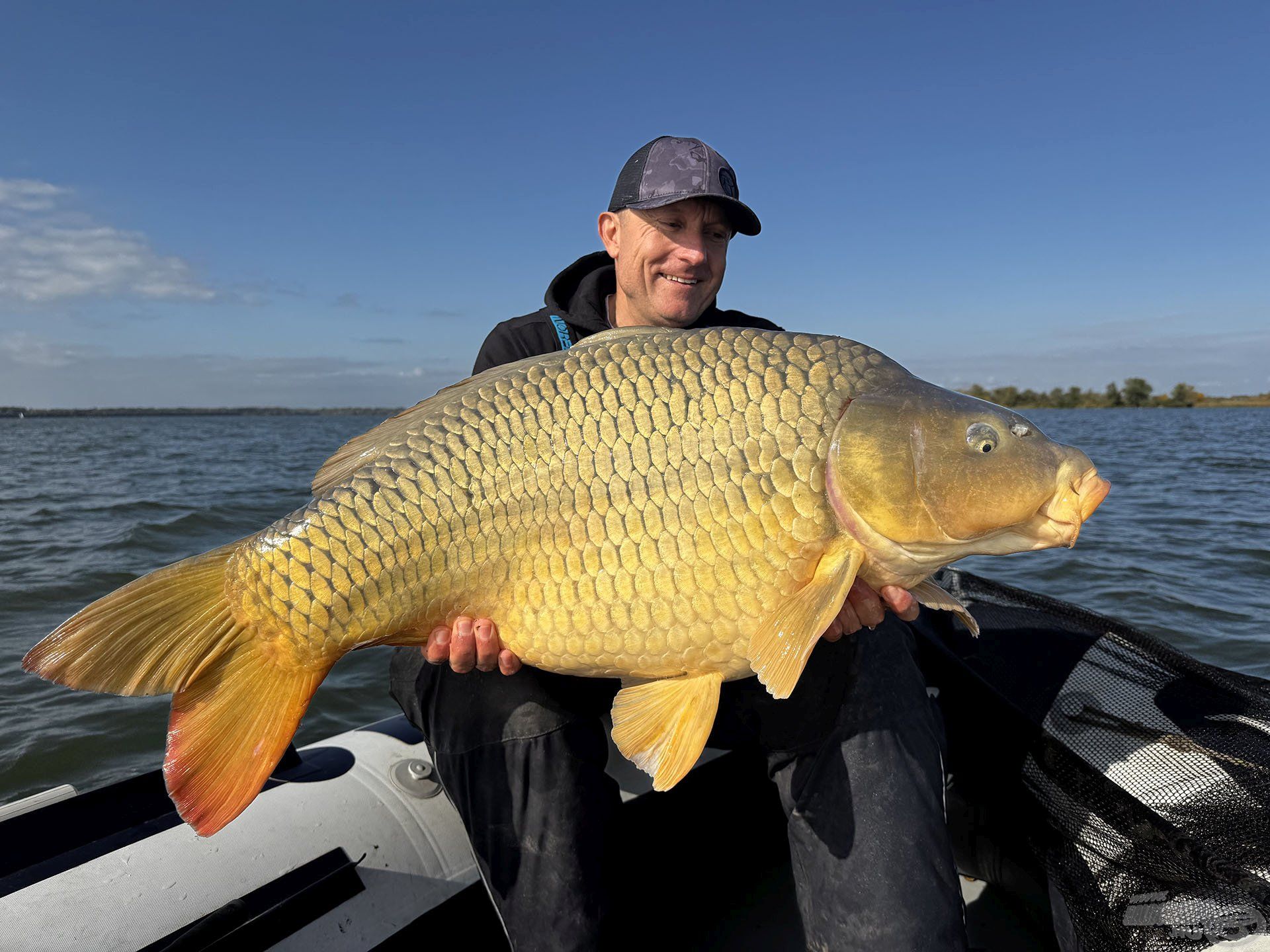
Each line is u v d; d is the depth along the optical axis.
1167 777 0.88
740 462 0.87
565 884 0.89
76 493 6.30
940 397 0.91
